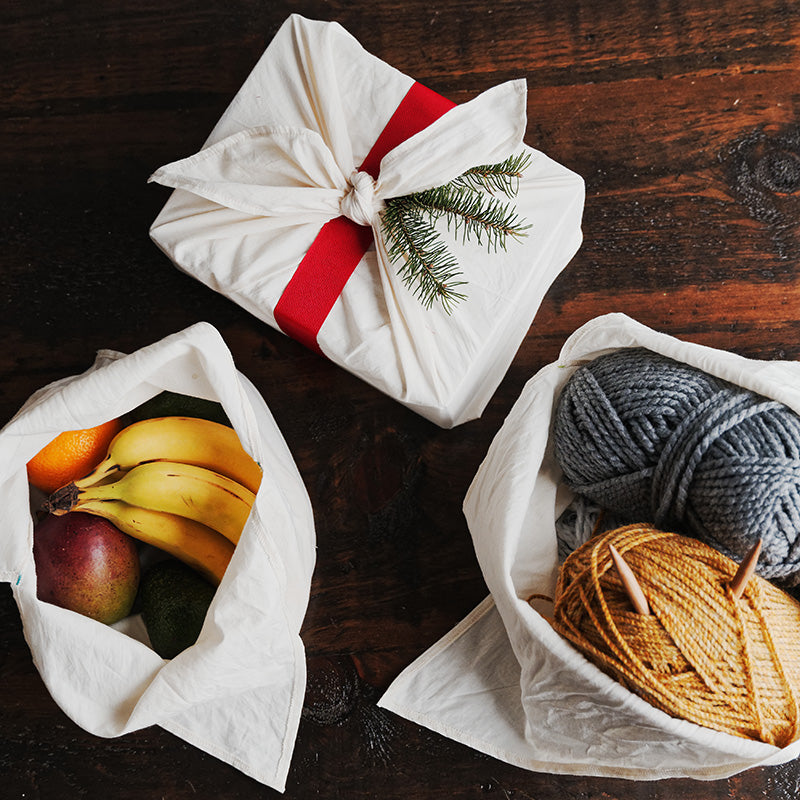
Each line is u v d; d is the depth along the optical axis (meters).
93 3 1.25
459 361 1.10
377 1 1.24
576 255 1.22
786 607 1.02
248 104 1.13
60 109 1.25
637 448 1.04
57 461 1.11
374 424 1.21
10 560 1.06
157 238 1.12
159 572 1.13
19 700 1.20
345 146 1.11
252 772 1.18
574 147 1.23
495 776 1.19
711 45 1.22
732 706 0.98
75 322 1.23
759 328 1.21
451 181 1.09
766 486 0.99
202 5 1.24
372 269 1.11
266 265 1.10
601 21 1.23
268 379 1.22
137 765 1.20
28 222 1.24
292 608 1.12
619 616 0.99
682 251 1.22
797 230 1.21
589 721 1.06
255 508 1.02
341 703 1.19
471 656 1.18
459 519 1.20
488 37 1.23
